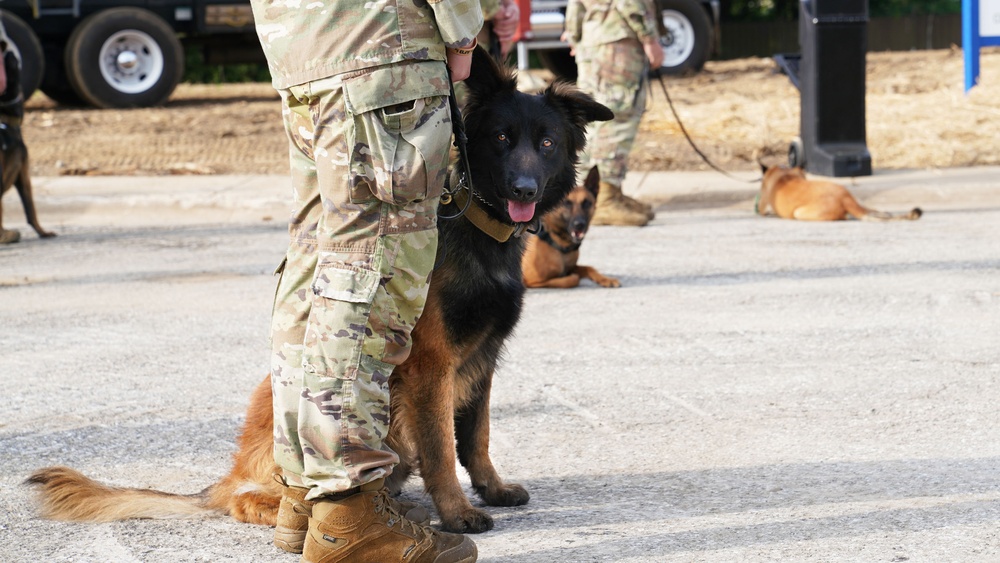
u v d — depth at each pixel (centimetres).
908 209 973
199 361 504
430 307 293
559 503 325
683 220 945
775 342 520
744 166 1141
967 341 509
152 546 294
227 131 1326
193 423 412
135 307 624
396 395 300
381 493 266
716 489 332
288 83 257
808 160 1082
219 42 1727
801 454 363
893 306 587
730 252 779
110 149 1227
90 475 356
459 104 341
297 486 276
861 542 283
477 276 301
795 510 310
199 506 316
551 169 345
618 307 614
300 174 266
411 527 269
